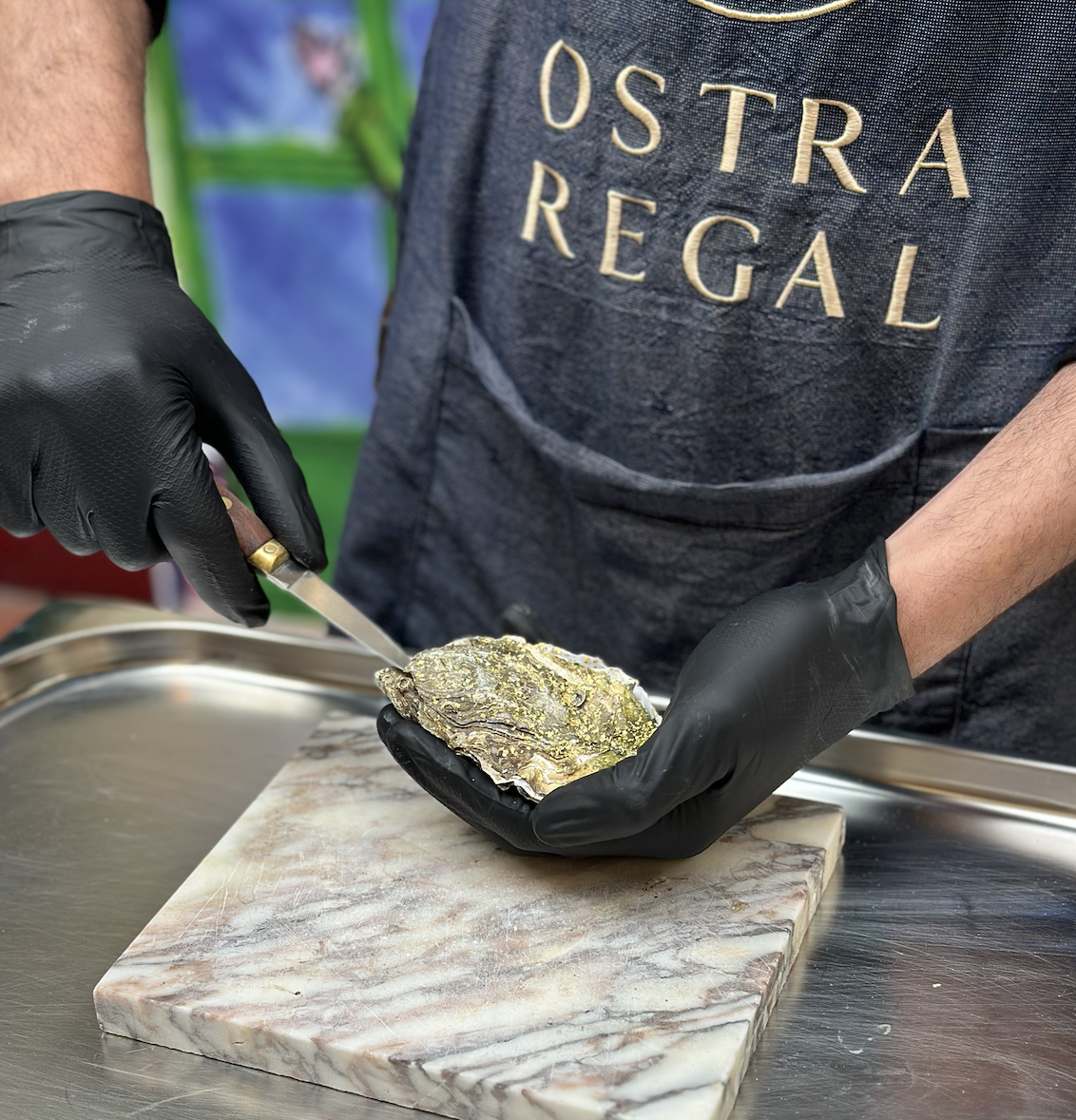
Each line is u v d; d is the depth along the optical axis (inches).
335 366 94.4
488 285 37.9
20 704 34.9
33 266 30.8
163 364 29.0
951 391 32.6
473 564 40.5
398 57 83.0
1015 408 32.5
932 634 27.9
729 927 25.4
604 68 31.8
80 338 28.7
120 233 31.8
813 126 30.5
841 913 27.5
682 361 34.5
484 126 35.4
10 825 30.0
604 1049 22.1
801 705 26.7
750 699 25.7
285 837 28.4
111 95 34.0
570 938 25.1
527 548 39.7
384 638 31.0
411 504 40.4
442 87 36.4
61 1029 24.1
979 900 27.9
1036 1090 22.5
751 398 34.6
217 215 88.7
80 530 30.0
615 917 25.7
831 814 29.3
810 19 29.2
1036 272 30.9
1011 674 35.4
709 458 35.8
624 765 25.2
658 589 37.1
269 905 26.1
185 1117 22.1
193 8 81.0
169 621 37.4
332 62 83.0
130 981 23.8
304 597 29.8
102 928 26.6
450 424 38.9
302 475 30.8
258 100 84.4
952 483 29.3
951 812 31.0
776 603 27.9
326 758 31.4
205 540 28.6
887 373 33.2
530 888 26.7
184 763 32.6
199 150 86.3
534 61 33.5
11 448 29.0
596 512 36.4
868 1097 22.3
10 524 30.9
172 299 30.8
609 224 33.7
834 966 25.8
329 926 25.5
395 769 31.0
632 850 26.8
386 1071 22.0
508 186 35.7
